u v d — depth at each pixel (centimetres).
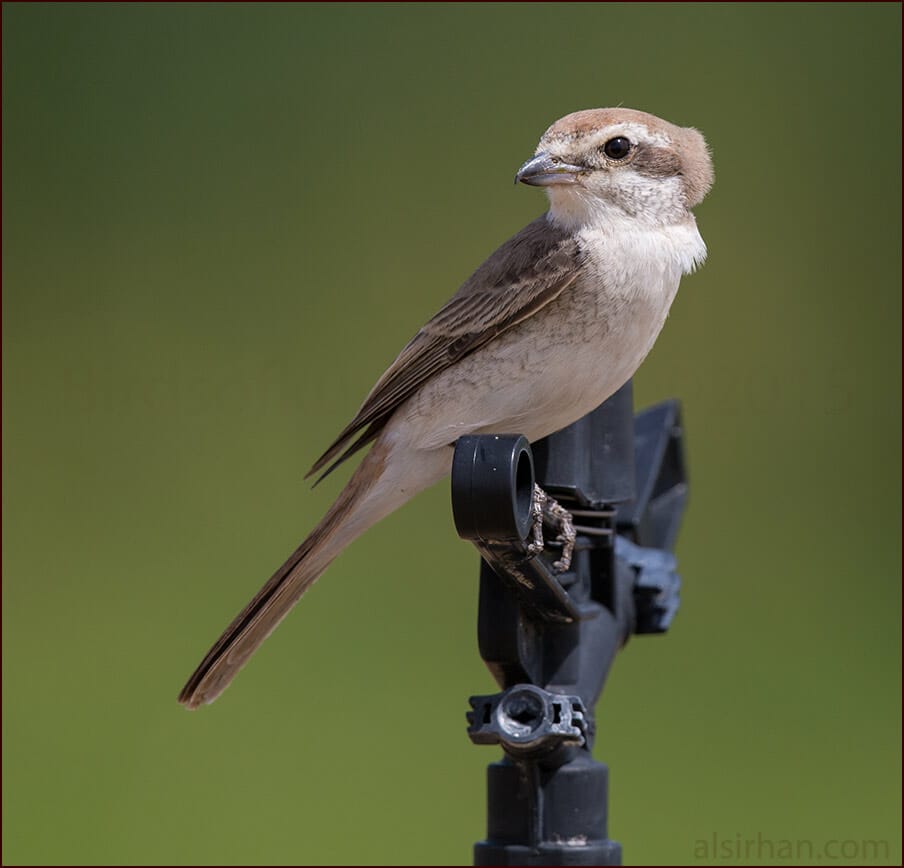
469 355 806
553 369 789
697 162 828
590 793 669
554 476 713
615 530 779
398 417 827
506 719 628
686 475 938
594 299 782
